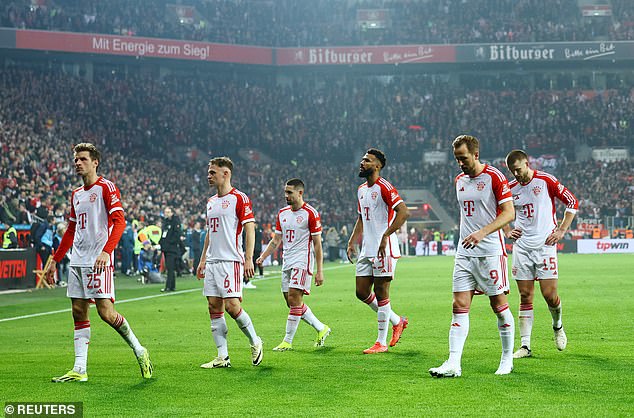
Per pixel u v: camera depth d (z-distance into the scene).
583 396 11.79
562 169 97.94
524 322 16.31
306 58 105.44
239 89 105.06
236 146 99.25
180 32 100.44
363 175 17.62
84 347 13.95
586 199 93.62
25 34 89.12
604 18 112.94
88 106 90.12
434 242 89.19
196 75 106.81
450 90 108.62
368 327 22.12
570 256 76.06
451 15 112.44
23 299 34.38
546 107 105.56
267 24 110.75
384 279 17.27
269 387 12.93
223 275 15.23
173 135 95.50
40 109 82.88
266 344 19.02
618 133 102.75
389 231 17.06
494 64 109.75
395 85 109.50
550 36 106.88
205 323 24.02
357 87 109.69
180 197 77.62
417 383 13.05
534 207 16.94
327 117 105.50
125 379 13.84
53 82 89.88
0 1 90.75
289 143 100.94
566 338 18.36
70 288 13.96
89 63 98.75
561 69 111.31
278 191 91.12
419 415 10.60
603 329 20.55
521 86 111.69
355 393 12.28
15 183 58.34
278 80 111.62
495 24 110.62
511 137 102.50
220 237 15.42
